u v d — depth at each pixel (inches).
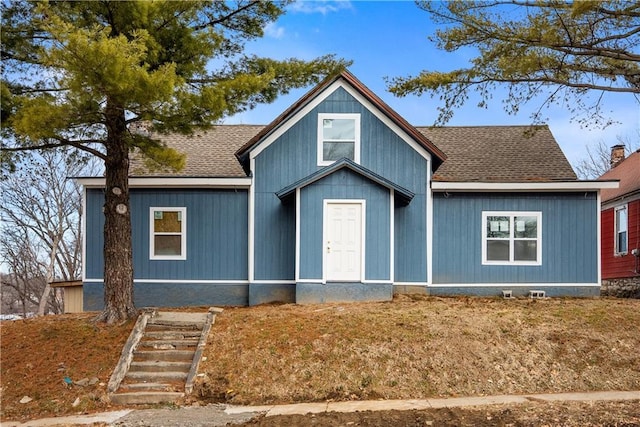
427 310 431.5
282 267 530.3
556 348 354.0
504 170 571.5
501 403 283.9
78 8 358.9
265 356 350.6
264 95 436.1
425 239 533.6
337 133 535.5
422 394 311.1
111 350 371.6
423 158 535.8
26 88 400.2
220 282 536.4
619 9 411.8
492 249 541.0
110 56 312.3
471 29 473.7
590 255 537.3
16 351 375.6
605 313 417.4
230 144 645.3
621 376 323.6
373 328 382.0
